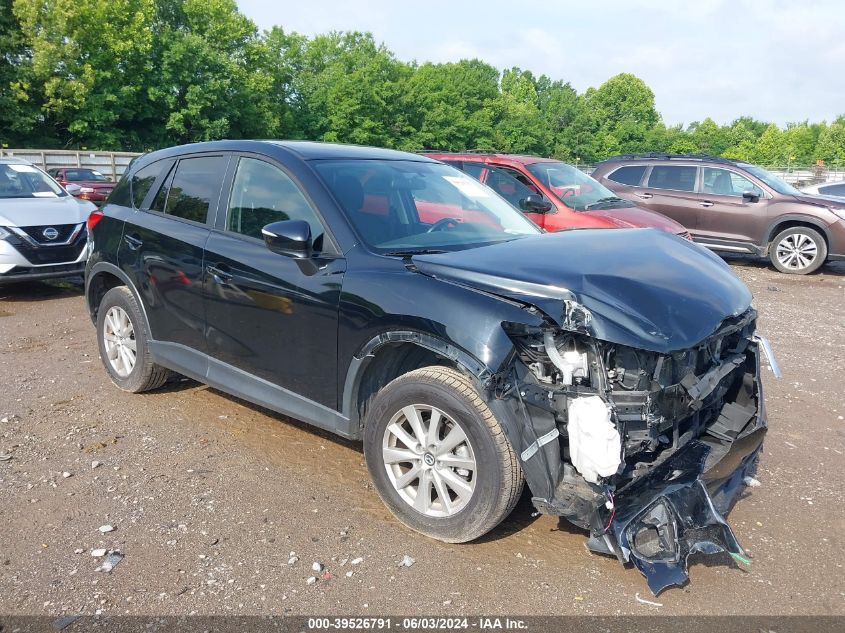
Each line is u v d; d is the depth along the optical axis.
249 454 4.25
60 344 6.60
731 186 12.50
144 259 4.76
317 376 3.72
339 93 59.72
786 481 4.06
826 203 11.77
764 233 12.21
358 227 3.70
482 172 9.35
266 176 4.16
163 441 4.41
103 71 41.38
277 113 56.34
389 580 3.03
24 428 4.59
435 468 3.28
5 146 38.62
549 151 83.88
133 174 5.27
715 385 3.23
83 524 3.44
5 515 3.51
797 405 5.36
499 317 2.98
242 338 4.11
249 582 3.00
